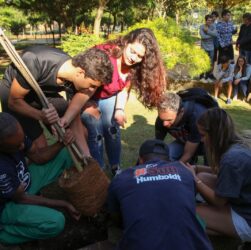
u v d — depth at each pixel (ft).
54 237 8.72
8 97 9.01
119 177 6.76
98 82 7.88
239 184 7.74
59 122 8.32
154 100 9.96
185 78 26.71
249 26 26.27
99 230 9.07
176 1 65.82
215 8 52.24
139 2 57.26
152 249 5.90
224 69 23.24
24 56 8.36
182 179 6.54
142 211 6.16
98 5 44.04
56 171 9.48
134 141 15.55
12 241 8.41
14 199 8.11
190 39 26.45
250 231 8.17
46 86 8.72
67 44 29.63
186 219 6.11
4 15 33.96
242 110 21.71
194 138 10.09
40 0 46.88
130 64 9.56
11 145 7.64
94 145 10.87
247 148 7.88
